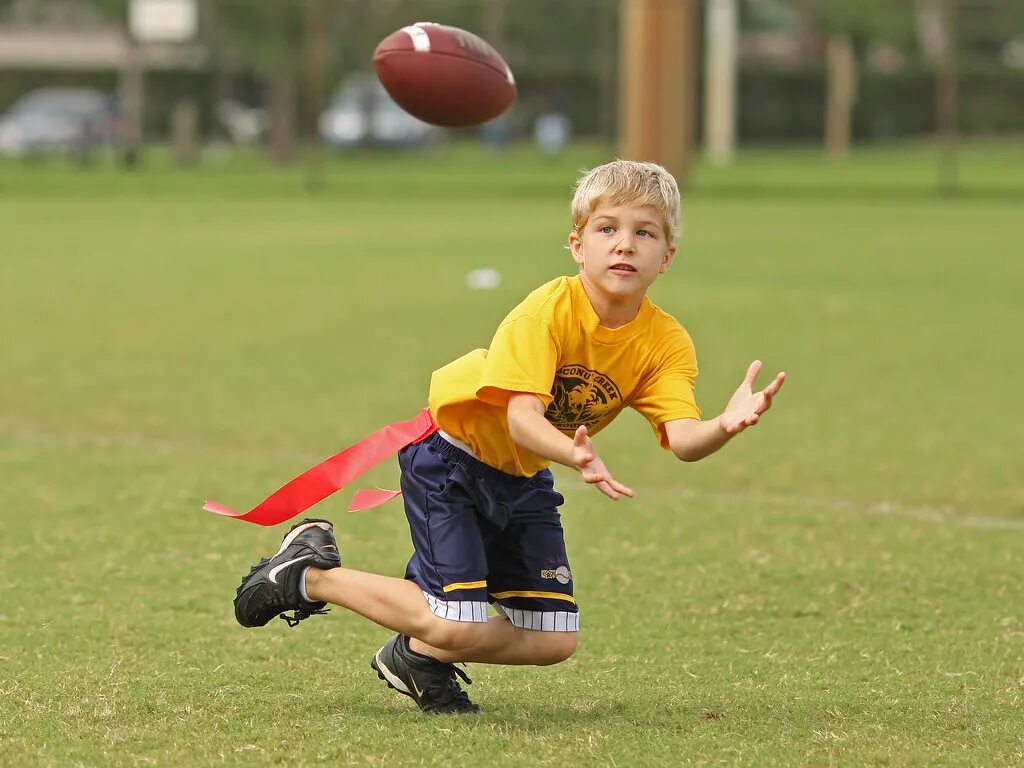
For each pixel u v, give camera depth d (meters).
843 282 52.78
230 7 122.94
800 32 174.25
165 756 13.23
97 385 34.50
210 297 48.38
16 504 23.83
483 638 14.17
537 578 14.39
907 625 18.11
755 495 25.12
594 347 13.98
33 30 170.88
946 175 95.75
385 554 21.19
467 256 59.19
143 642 17.11
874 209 82.62
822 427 30.53
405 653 14.54
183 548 21.33
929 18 175.38
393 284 51.16
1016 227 72.75
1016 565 20.89
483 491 14.20
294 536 14.70
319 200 88.44
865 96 152.75
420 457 14.38
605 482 12.80
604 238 13.70
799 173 113.19
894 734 14.01
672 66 86.12
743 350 39.31
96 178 104.19
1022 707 14.96
